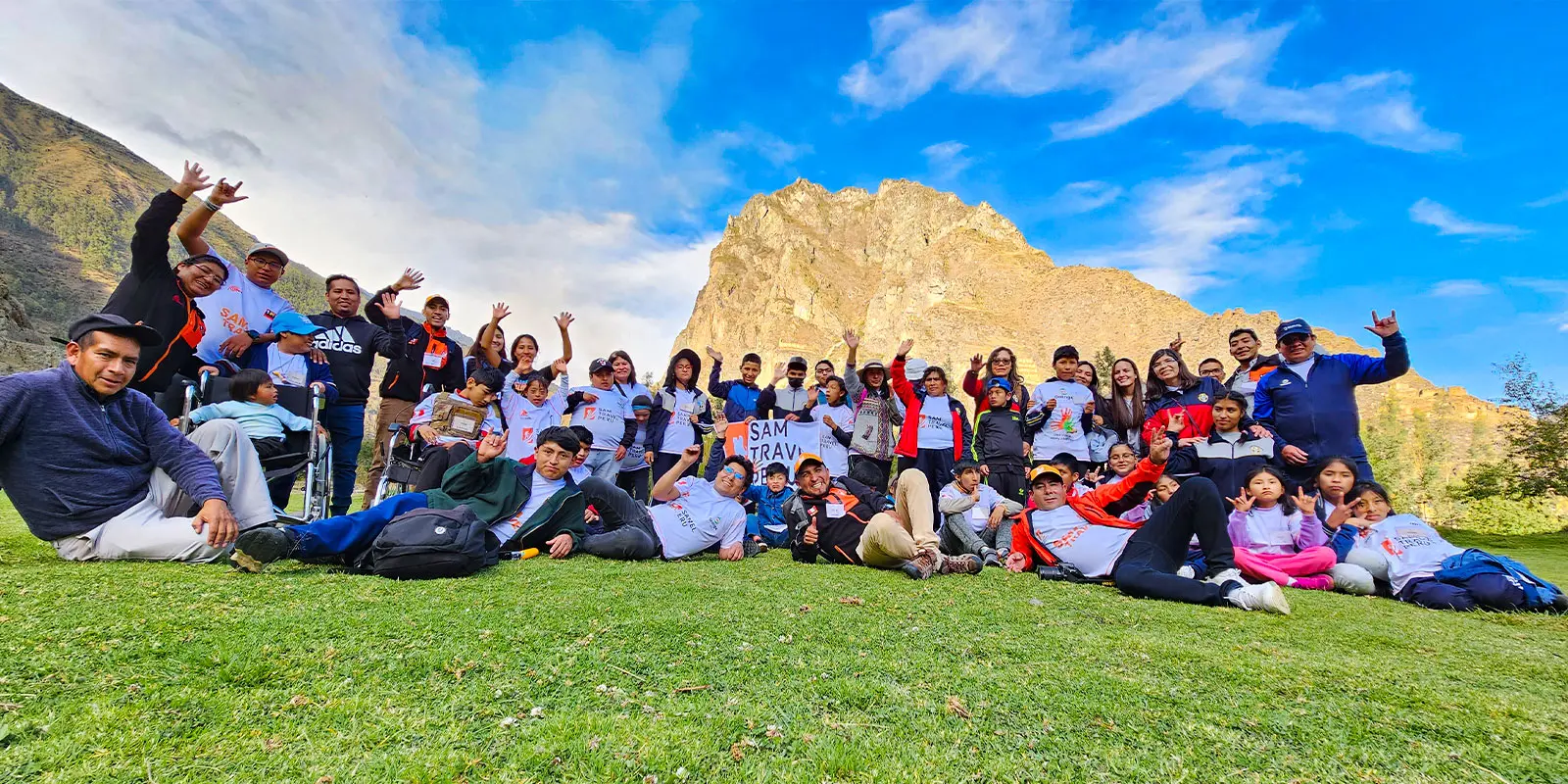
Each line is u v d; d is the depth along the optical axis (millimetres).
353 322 6719
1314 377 6367
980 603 3877
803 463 5605
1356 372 6270
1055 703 2184
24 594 2744
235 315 5727
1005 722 2016
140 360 4762
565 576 3998
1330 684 2469
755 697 2139
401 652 2342
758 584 4141
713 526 5703
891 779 1650
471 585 3549
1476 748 1940
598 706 2010
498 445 4707
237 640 2340
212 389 4867
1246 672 2576
